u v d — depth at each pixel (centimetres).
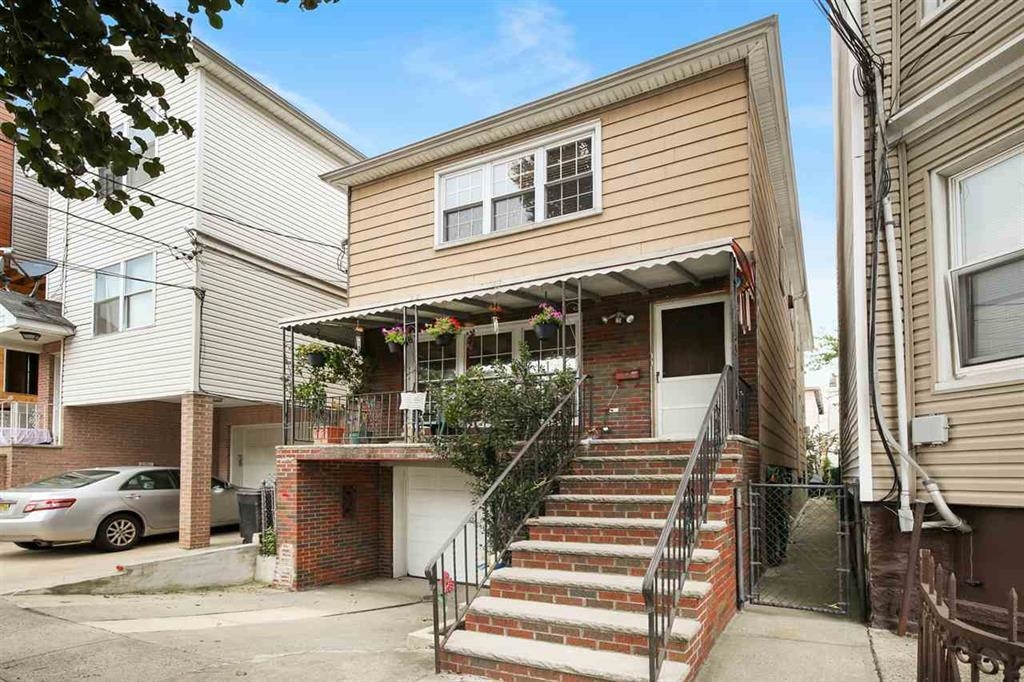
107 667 569
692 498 555
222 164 1370
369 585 1086
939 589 316
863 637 604
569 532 657
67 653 608
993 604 561
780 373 1346
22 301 1463
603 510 676
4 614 752
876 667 522
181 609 855
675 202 912
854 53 639
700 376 895
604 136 982
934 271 621
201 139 1327
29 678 539
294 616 831
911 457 620
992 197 591
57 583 891
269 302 1457
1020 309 561
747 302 839
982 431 569
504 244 1051
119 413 1554
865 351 659
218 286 1338
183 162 1335
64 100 407
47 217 1675
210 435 1284
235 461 1655
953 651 278
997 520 564
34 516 1089
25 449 1380
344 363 1145
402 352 1157
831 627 639
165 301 1328
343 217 1709
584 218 980
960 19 620
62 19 384
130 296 1389
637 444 776
